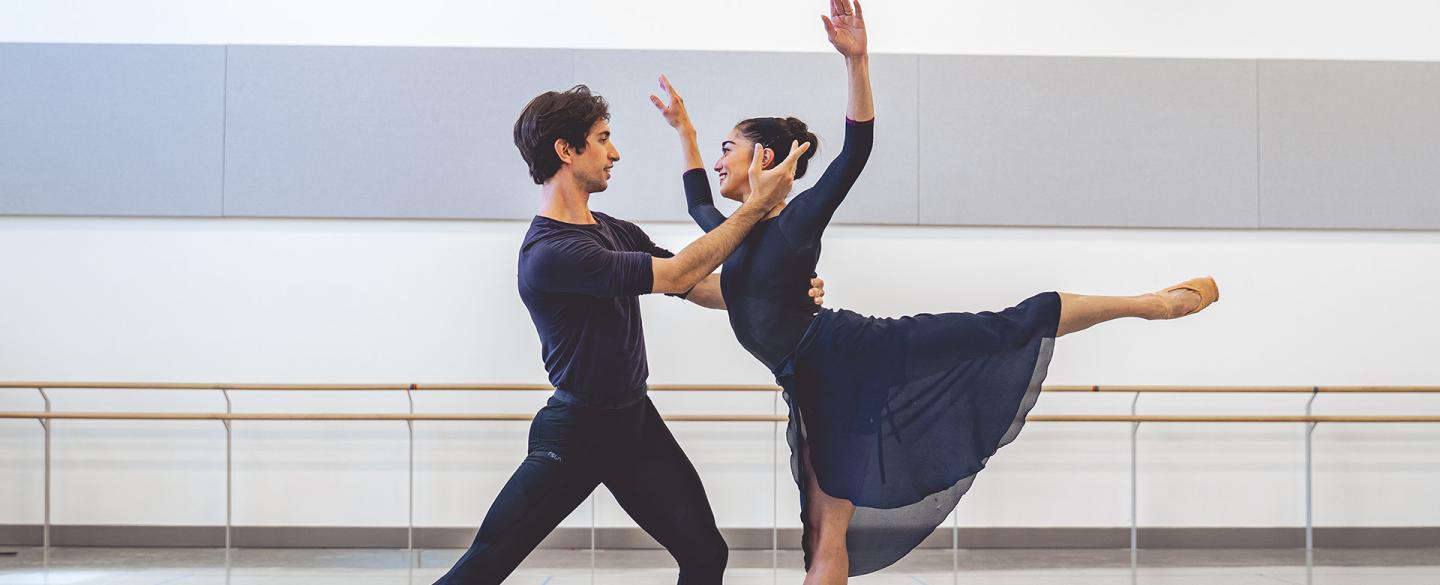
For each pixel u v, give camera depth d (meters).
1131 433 4.77
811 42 4.84
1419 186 4.88
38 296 4.70
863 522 2.03
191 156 4.73
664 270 1.79
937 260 4.79
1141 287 4.83
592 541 4.47
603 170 2.02
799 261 1.92
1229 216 4.84
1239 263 4.86
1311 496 4.66
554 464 1.88
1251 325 4.84
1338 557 4.46
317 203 4.72
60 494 4.64
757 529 4.71
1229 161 4.86
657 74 4.78
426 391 4.69
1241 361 4.82
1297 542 4.77
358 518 4.66
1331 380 4.83
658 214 4.75
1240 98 4.87
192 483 4.66
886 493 1.93
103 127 4.73
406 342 4.71
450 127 4.75
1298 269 4.86
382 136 4.75
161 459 4.66
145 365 4.68
